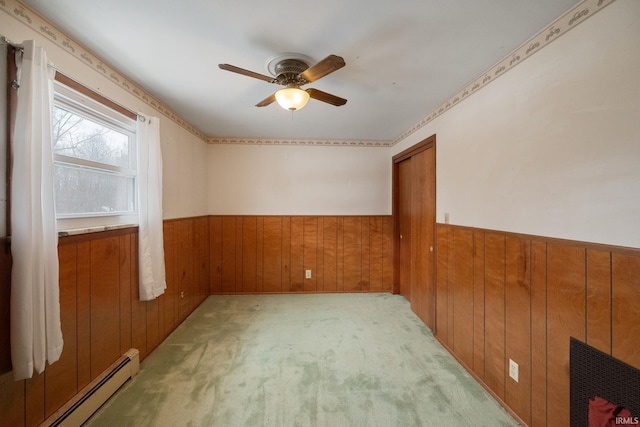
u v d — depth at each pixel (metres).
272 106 2.52
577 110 1.22
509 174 1.62
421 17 1.31
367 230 3.81
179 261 2.77
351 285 3.79
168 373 1.93
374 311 3.12
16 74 1.18
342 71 1.84
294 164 3.77
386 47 1.56
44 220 1.24
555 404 1.31
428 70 1.82
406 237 3.46
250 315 3.00
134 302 2.01
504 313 1.65
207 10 1.27
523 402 1.50
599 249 1.12
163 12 1.28
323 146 3.79
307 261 3.77
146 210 2.07
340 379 1.88
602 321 1.11
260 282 3.74
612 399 1.07
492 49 1.58
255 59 1.70
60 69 1.41
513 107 1.59
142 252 2.04
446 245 2.32
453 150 2.22
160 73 1.89
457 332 2.14
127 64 1.77
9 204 1.17
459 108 2.14
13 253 1.15
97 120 1.72
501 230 1.69
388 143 3.80
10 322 1.16
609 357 1.08
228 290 3.72
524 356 1.50
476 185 1.93
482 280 1.86
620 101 1.06
